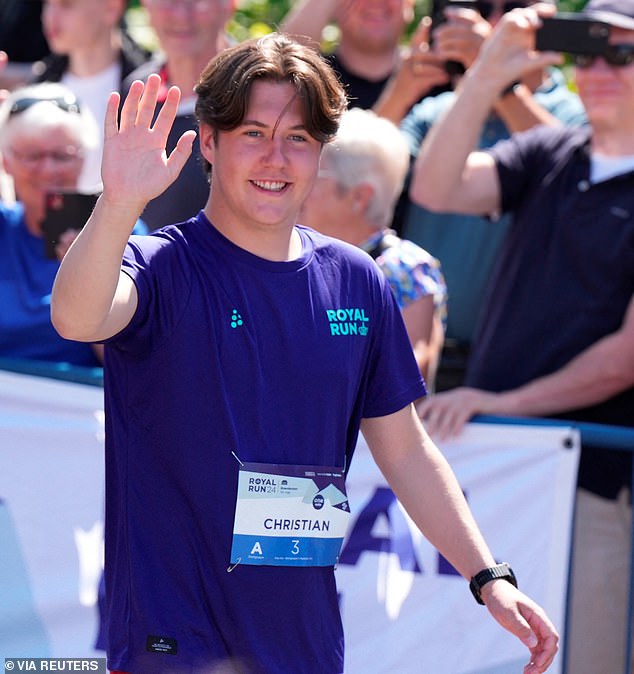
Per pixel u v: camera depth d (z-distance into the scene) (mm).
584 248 14414
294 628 9125
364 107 19125
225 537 8836
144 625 8797
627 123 14523
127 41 20656
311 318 9070
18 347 14188
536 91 18734
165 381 8789
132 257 8703
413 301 13727
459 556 9641
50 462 13680
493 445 13844
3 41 23484
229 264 8953
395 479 9883
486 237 17203
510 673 13562
